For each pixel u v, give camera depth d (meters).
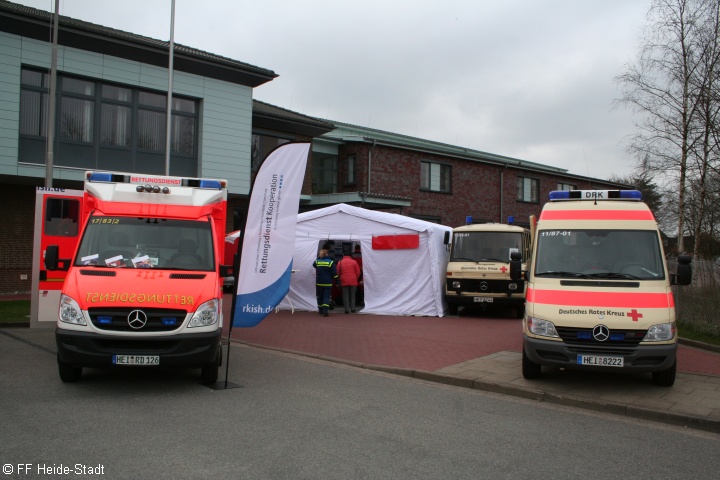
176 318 7.20
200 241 8.45
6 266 19.33
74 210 10.47
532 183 36.16
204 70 20.86
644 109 21.19
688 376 8.61
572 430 6.20
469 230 16.69
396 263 16.53
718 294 12.39
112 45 18.84
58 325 7.14
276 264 8.63
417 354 10.29
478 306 16.12
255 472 4.70
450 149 38.41
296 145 8.73
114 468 4.70
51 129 14.43
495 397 7.68
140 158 19.98
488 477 4.74
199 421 6.11
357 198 24.09
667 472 4.96
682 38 20.39
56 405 6.58
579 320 7.39
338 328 13.63
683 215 20.61
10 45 17.22
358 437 5.71
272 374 8.77
